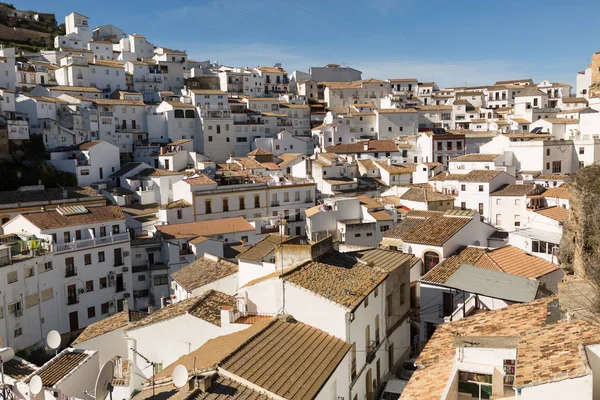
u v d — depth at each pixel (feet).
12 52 452.35
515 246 152.35
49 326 180.75
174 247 209.46
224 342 91.50
